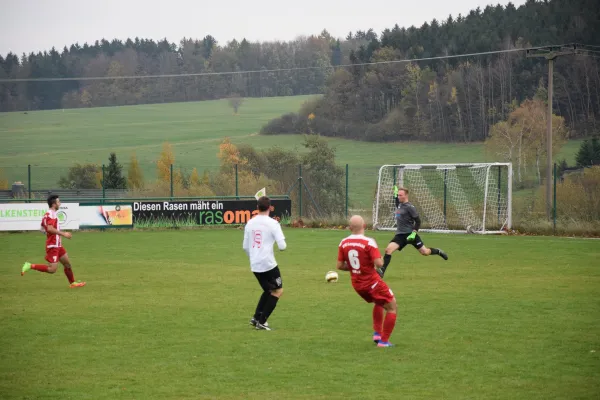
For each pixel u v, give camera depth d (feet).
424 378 34.32
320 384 33.42
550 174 133.08
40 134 512.22
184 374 35.32
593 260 82.17
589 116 361.71
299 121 474.49
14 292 61.67
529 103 333.01
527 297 57.26
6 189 203.82
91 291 62.08
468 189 139.64
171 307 54.08
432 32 453.99
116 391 32.53
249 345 41.37
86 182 256.32
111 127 540.93
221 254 91.56
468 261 81.82
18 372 35.76
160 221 132.77
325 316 50.26
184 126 540.11
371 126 428.97
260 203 45.75
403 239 66.80
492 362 37.19
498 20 445.78
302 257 86.99
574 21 388.78
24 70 634.43
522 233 120.98
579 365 36.47
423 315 49.85
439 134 408.05
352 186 220.02
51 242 63.10
